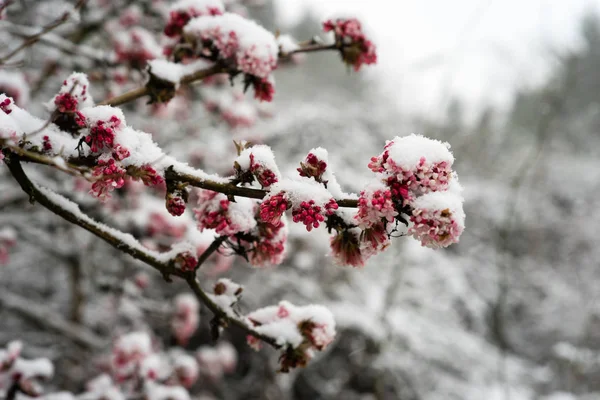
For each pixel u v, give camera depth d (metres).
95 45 4.20
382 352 6.34
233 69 2.05
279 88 20.27
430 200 1.06
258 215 1.53
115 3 3.87
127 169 1.26
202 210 1.46
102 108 1.28
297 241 7.05
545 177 14.37
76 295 5.06
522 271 11.84
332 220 1.27
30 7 3.60
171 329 4.80
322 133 9.62
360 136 10.35
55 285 6.73
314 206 1.14
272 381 6.75
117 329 5.34
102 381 3.44
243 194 1.25
